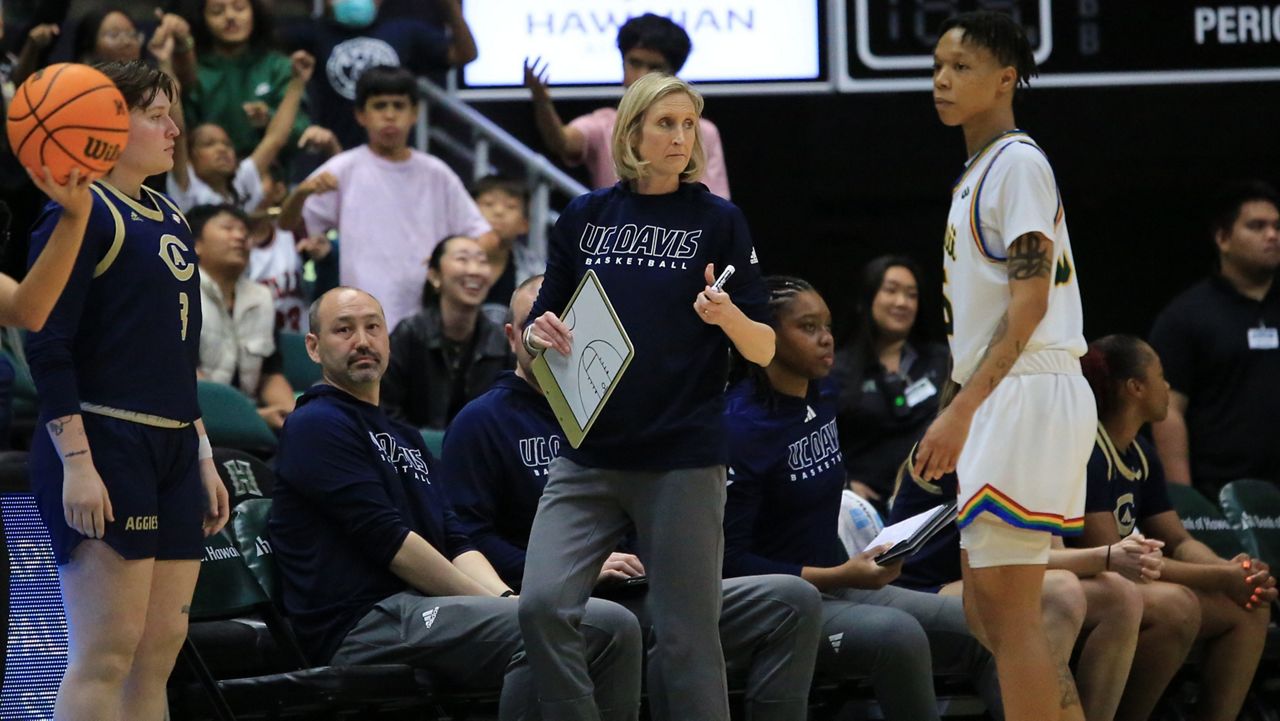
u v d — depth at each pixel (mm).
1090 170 23172
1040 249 9914
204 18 20844
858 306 18375
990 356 9891
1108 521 14383
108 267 9930
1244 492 17328
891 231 24844
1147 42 22109
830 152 23453
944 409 10664
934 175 23469
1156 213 25250
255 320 17391
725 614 12234
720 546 10672
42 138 8914
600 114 21297
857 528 14977
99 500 9648
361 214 19156
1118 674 13492
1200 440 18797
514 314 13594
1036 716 10234
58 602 12406
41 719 11984
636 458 10516
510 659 11898
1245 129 22688
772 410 13508
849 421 17953
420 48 22391
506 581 13211
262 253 18750
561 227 11070
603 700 11547
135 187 10242
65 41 20875
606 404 10539
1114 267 25688
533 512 13539
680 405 10516
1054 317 10250
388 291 19078
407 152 19547
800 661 12125
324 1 22906
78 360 9930
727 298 10203
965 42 10469
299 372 18359
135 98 10117
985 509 10141
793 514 13594
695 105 10695
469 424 13602
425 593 12664
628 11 22688
